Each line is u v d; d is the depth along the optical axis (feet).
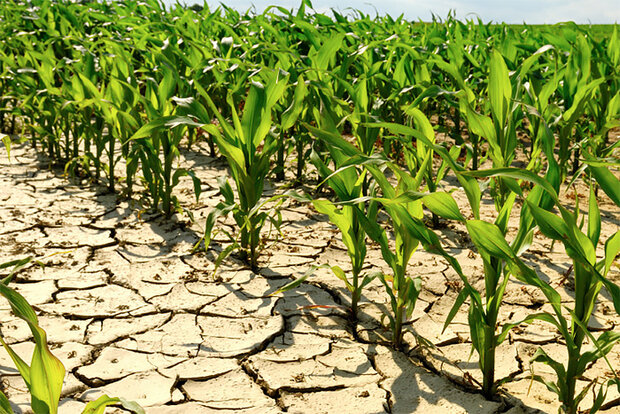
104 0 26.94
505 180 5.75
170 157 12.53
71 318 8.63
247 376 7.36
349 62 13.10
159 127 8.98
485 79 17.06
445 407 6.77
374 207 8.45
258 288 9.77
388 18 23.61
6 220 12.34
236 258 10.93
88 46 17.28
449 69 8.99
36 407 4.52
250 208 10.09
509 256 5.70
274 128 12.86
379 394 7.02
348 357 7.82
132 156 12.58
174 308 9.01
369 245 11.76
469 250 11.59
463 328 8.59
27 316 4.48
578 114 12.84
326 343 8.16
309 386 7.15
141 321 8.61
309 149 14.65
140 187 14.90
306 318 8.84
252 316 8.84
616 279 10.18
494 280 6.44
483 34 23.50
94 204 13.55
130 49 18.78
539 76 15.34
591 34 16.93
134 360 7.61
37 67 15.06
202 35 19.31
